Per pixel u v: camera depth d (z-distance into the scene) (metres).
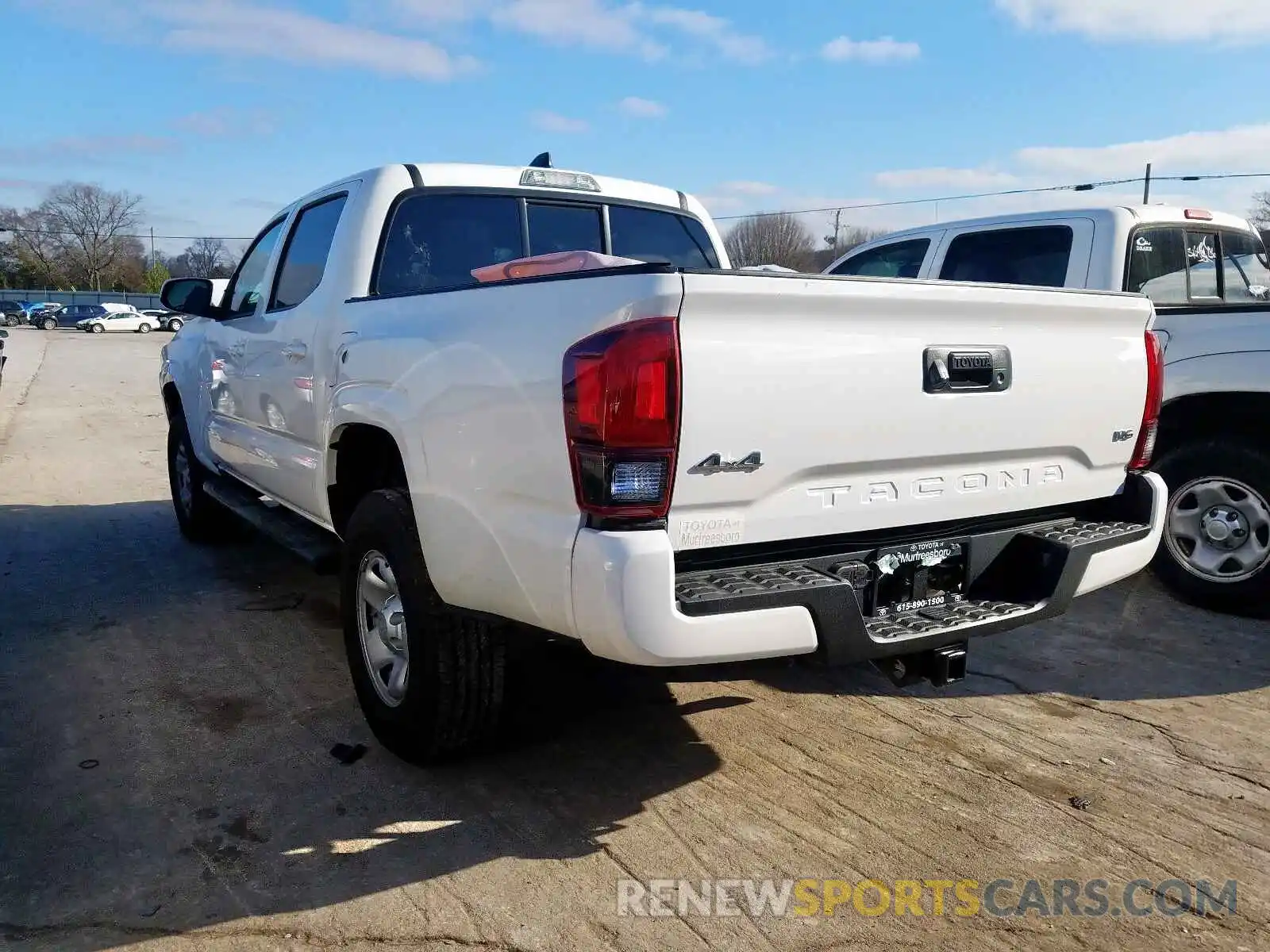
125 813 3.10
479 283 2.90
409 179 4.04
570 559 2.48
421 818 3.08
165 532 7.07
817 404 2.64
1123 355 3.40
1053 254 5.70
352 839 2.96
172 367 6.43
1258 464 4.80
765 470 2.59
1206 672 4.33
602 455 2.41
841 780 3.35
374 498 3.40
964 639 2.91
